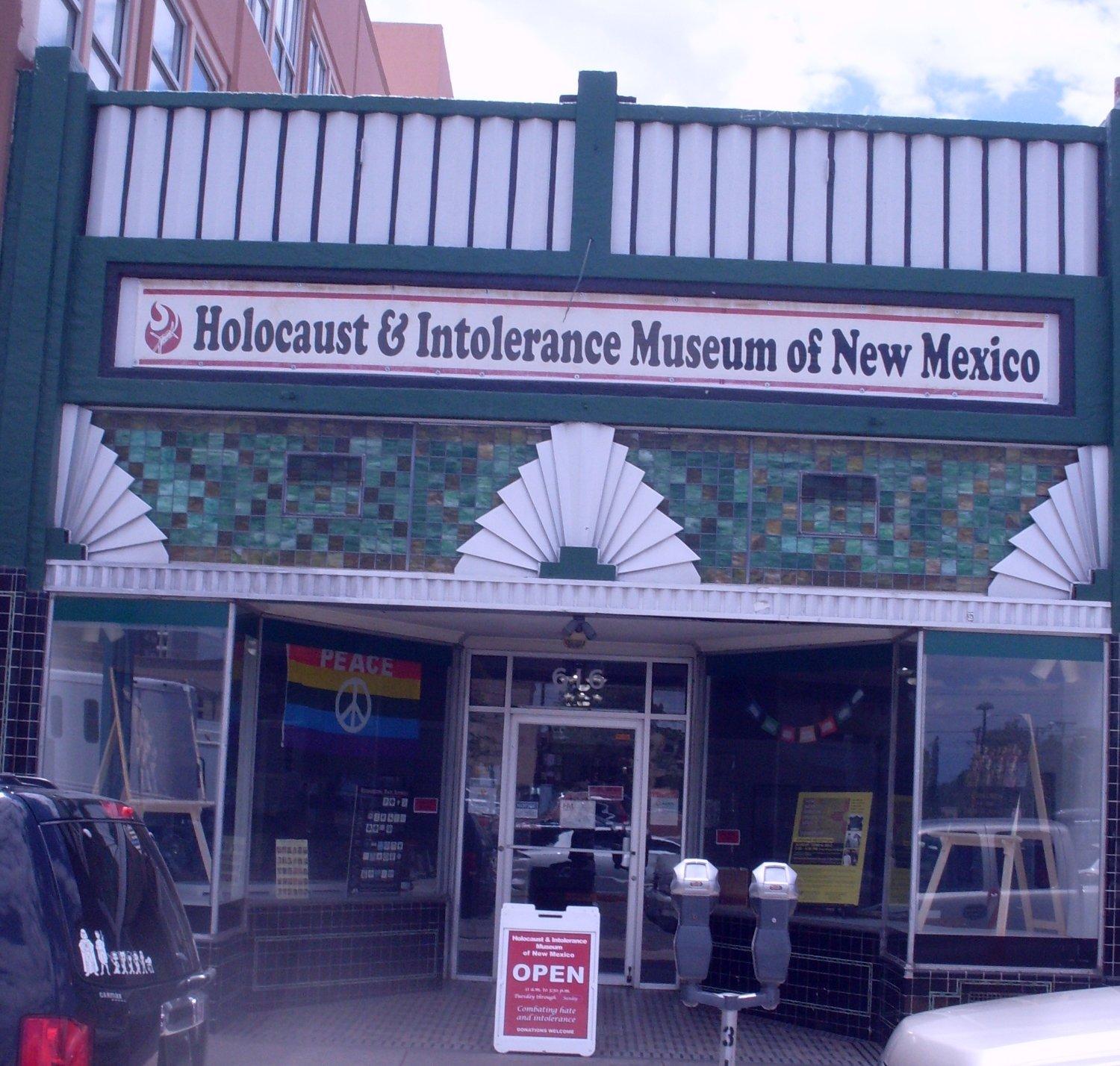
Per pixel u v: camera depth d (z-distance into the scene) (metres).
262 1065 8.38
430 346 9.44
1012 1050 4.86
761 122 9.62
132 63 12.56
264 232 9.65
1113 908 8.91
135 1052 4.69
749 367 9.39
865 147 9.66
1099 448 9.38
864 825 9.84
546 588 9.23
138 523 9.41
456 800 11.19
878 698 9.88
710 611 9.19
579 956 8.89
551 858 11.21
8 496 9.32
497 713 11.35
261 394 9.38
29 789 4.86
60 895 4.52
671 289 9.44
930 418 9.31
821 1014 9.77
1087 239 9.60
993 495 9.38
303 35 19.62
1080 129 9.65
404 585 9.27
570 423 9.38
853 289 9.45
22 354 9.43
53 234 9.54
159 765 9.16
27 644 9.27
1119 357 9.32
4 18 9.60
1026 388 9.41
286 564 9.36
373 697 10.74
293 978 9.98
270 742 9.99
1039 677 9.21
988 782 9.11
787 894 6.57
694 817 11.10
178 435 9.50
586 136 9.58
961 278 9.44
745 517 9.34
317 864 10.27
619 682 11.36
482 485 9.40
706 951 6.52
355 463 9.45
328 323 9.48
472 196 9.65
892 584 9.27
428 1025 9.60
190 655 9.26
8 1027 4.30
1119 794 9.01
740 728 10.84
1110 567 9.23
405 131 9.70
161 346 9.52
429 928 10.84
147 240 9.57
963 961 8.93
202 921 8.98
